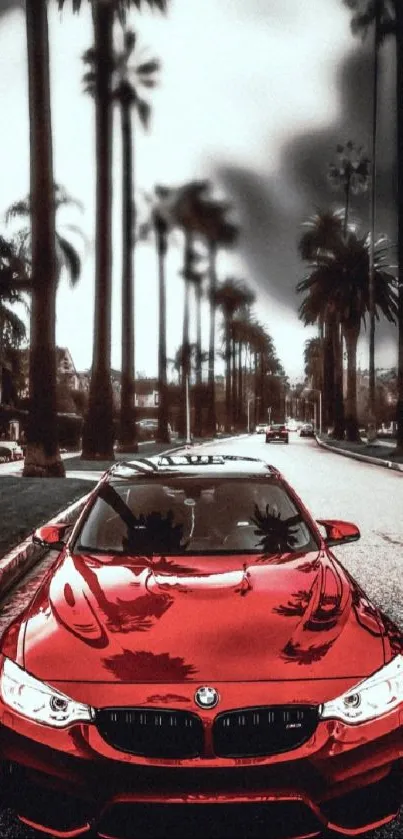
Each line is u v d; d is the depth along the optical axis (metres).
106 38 30.14
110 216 29.97
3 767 2.81
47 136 20.08
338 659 2.92
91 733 2.74
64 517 11.53
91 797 2.68
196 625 3.09
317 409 131.12
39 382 20.08
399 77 31.08
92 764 2.71
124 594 3.41
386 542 10.49
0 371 39.62
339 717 2.78
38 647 3.03
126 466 5.12
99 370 29.36
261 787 2.68
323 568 3.82
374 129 39.50
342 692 2.81
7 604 6.94
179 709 2.73
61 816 2.71
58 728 2.77
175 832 2.67
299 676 2.83
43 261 20.03
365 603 3.46
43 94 19.98
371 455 33.16
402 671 2.97
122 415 37.38
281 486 4.82
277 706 2.75
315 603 3.32
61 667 2.89
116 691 2.78
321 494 17.00
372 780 2.77
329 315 65.06
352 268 54.91
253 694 2.76
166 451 40.34
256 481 4.80
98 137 30.03
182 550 4.16
